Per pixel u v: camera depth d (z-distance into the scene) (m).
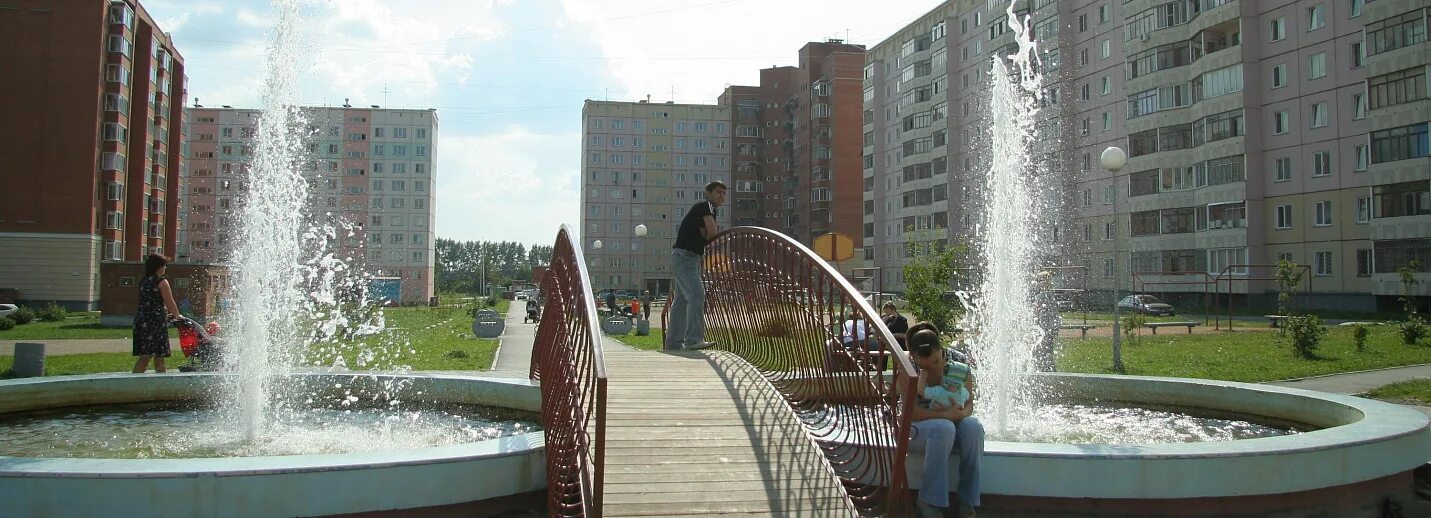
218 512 4.29
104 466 4.30
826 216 87.00
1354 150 37.47
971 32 62.50
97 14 46.97
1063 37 52.91
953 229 63.97
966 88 63.19
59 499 4.20
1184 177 45.28
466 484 4.82
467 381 8.20
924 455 5.03
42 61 46.41
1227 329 28.20
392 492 4.59
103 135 48.03
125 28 49.00
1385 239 35.25
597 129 99.94
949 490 5.04
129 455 6.32
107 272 34.28
